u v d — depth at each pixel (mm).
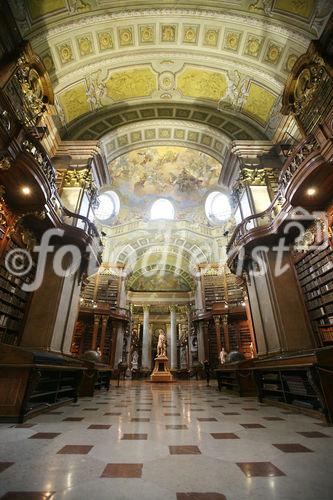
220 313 18750
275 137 11094
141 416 3758
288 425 3045
